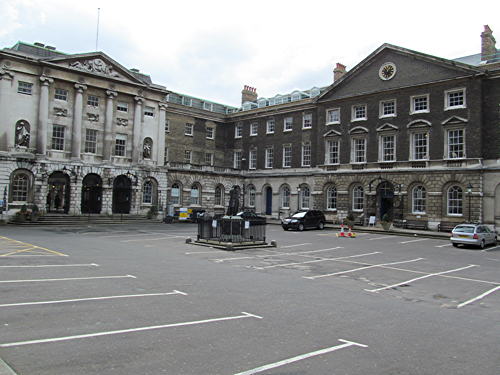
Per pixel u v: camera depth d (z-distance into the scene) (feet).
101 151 140.46
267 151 174.19
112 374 18.65
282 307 32.81
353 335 26.21
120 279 41.34
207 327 26.55
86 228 110.32
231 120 190.39
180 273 46.80
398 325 29.12
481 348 24.49
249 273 49.26
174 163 160.25
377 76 136.15
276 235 103.86
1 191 118.42
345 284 44.78
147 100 153.58
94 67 138.10
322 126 150.51
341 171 142.31
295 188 160.97
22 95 124.47
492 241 90.79
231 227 77.10
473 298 39.73
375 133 134.92
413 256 70.74
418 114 125.08
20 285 36.63
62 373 18.57
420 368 20.97
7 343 22.22
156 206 151.23
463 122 115.44
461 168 114.73
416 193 125.80
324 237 100.53
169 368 19.62
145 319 27.71
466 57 140.77
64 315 27.89
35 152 125.70
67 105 133.49
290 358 21.63
